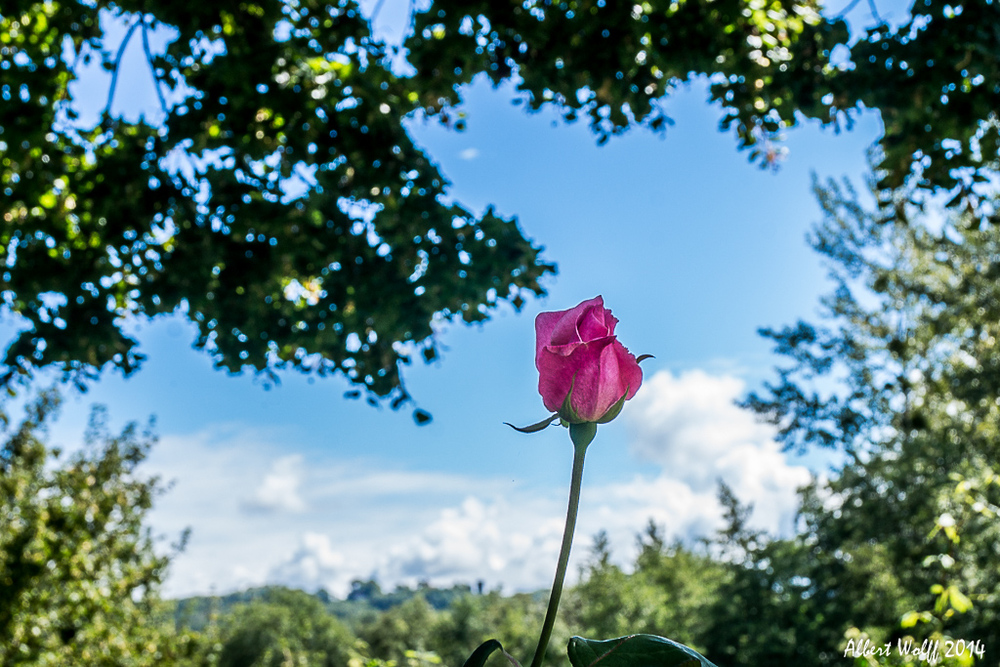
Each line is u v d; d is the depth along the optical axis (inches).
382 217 218.1
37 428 292.4
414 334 226.2
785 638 673.0
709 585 979.3
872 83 182.4
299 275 232.5
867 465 636.1
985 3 171.2
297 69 204.5
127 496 351.9
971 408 477.1
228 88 198.4
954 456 482.9
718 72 203.6
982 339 523.8
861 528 645.9
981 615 237.9
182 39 216.2
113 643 282.5
